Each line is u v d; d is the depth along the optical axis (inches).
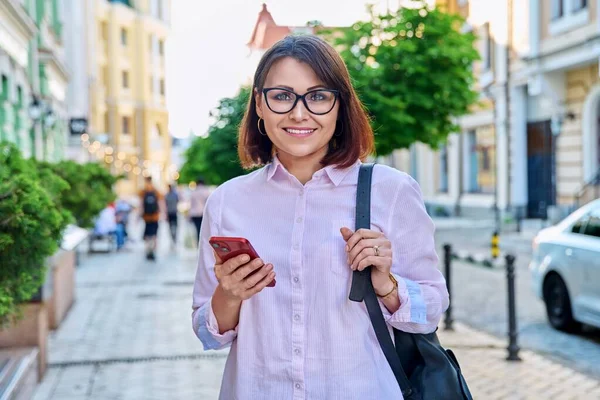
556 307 305.4
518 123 877.8
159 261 624.1
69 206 430.0
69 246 316.2
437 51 385.4
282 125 78.2
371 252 72.4
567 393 209.2
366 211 77.1
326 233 76.8
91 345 281.0
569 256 292.0
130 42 1999.3
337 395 74.3
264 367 76.3
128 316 346.0
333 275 75.5
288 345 75.6
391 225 78.1
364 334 75.6
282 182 80.0
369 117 85.0
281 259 77.0
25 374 193.0
